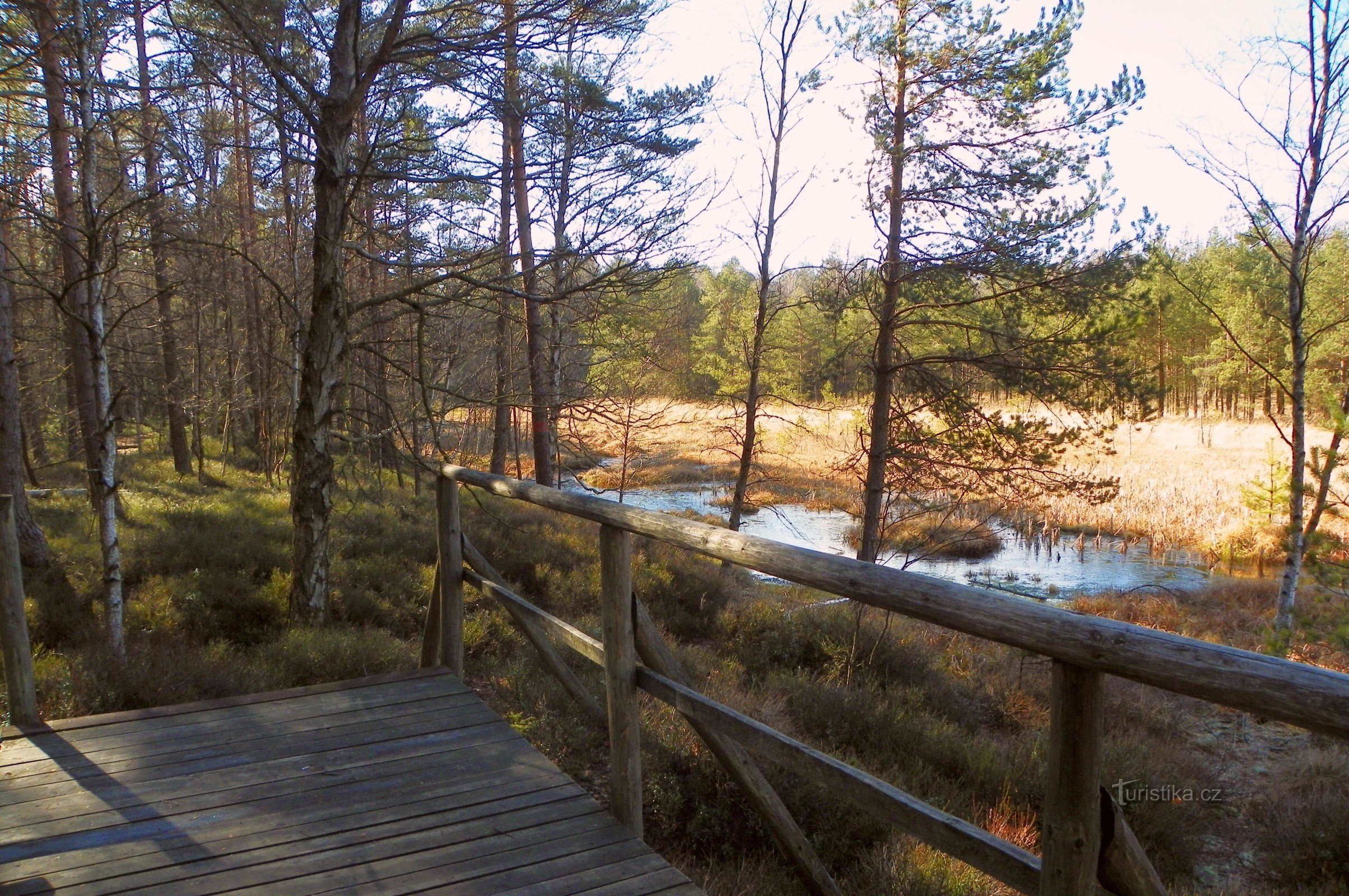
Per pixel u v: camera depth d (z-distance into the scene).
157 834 2.80
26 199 7.87
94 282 6.79
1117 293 10.63
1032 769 5.88
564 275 9.78
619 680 3.00
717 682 6.80
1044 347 10.78
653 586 10.19
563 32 7.13
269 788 3.13
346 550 9.82
